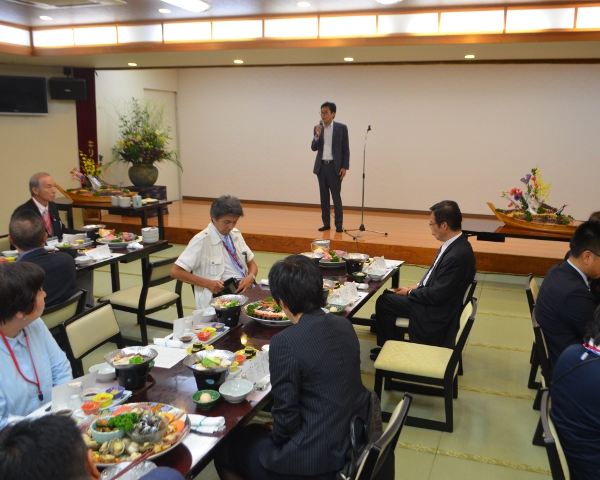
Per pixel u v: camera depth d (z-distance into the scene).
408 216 8.46
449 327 3.21
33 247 2.85
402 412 1.60
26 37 6.09
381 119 8.64
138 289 4.00
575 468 1.59
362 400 1.69
